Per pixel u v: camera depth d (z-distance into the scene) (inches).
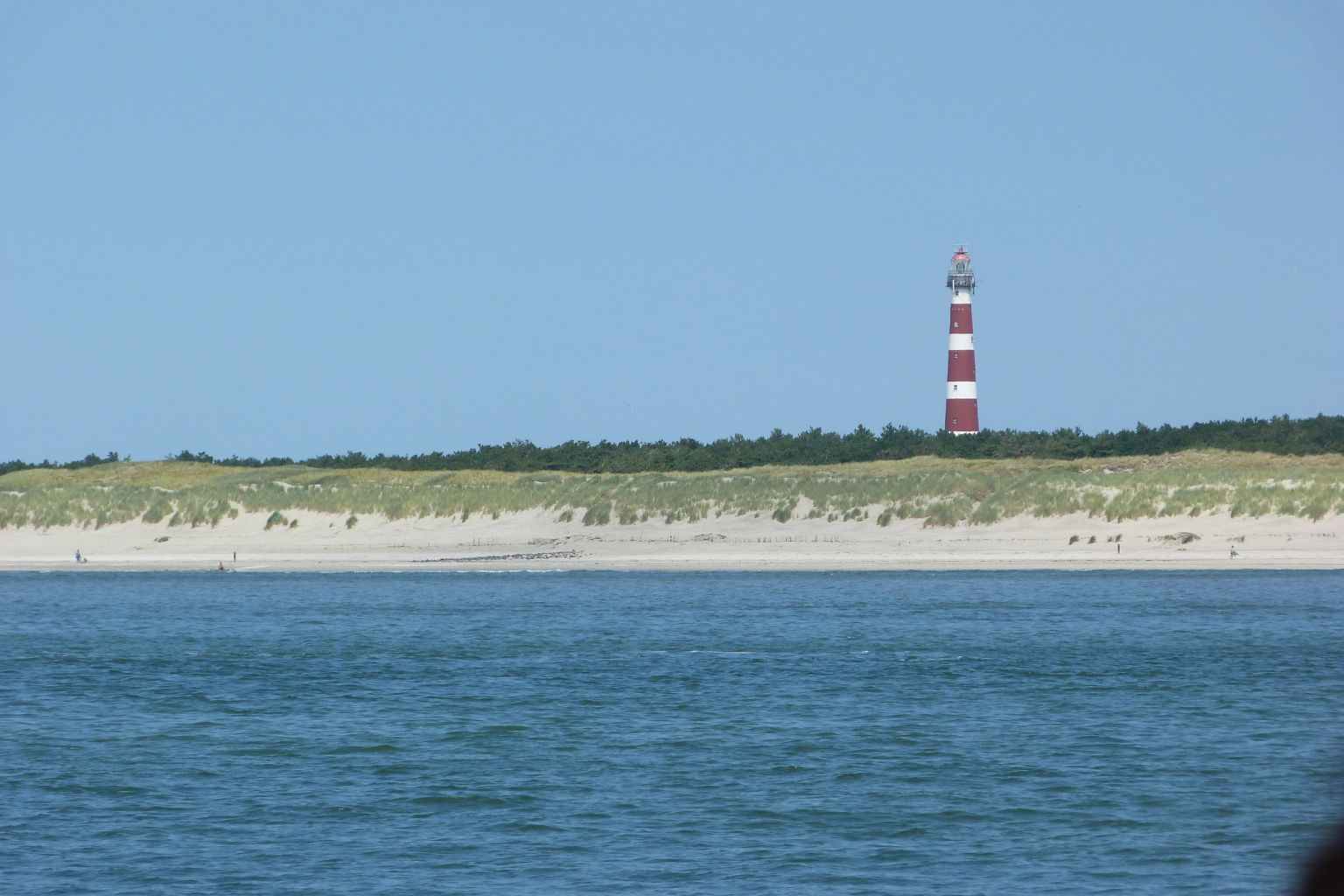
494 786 3442.4
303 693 4936.0
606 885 2635.3
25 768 3661.4
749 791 3373.5
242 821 3115.2
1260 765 3624.5
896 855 2832.2
